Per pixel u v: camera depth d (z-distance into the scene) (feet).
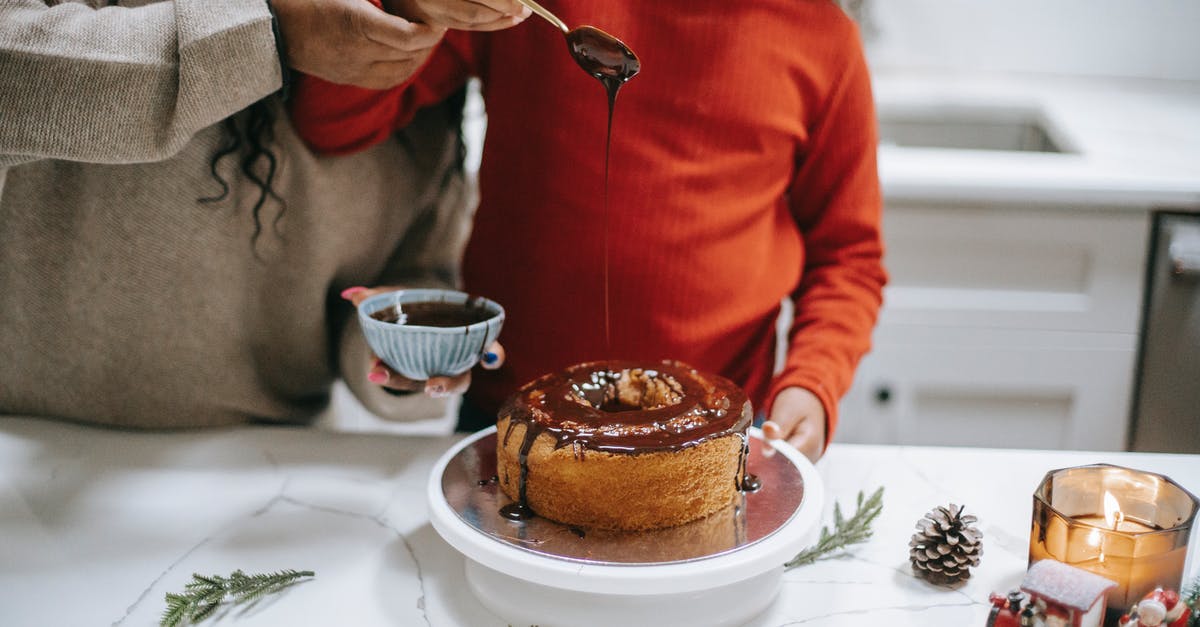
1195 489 3.37
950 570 2.86
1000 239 6.46
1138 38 8.61
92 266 3.61
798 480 3.08
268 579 2.83
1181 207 6.23
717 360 4.15
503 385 4.19
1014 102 8.05
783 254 4.28
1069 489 2.87
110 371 3.77
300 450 3.69
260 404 4.06
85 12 2.98
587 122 3.84
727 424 2.88
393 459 3.65
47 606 2.75
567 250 3.93
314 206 3.79
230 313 3.85
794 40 3.96
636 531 2.77
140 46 2.89
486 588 2.77
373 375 3.22
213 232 3.69
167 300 3.70
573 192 3.89
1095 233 6.36
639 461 2.69
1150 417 6.67
